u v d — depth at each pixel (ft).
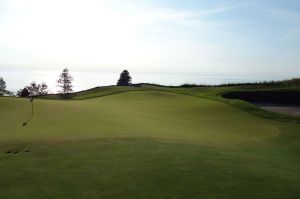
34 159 40.57
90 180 32.91
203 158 41.55
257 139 65.10
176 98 127.65
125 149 44.93
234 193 30.35
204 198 28.99
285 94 128.77
